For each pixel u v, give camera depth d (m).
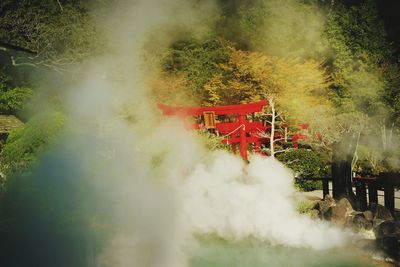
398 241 9.55
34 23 19.47
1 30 19.36
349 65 14.90
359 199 12.27
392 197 11.09
